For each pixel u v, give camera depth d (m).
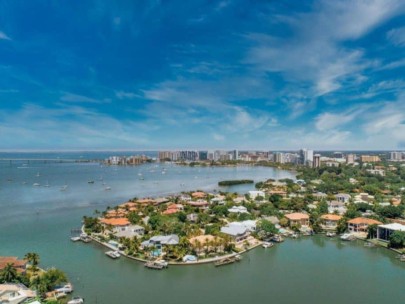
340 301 113.94
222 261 147.00
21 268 126.56
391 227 181.75
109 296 114.75
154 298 113.88
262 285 125.69
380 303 112.69
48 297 109.62
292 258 156.88
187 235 174.62
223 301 112.31
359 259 156.00
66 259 150.12
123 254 154.88
